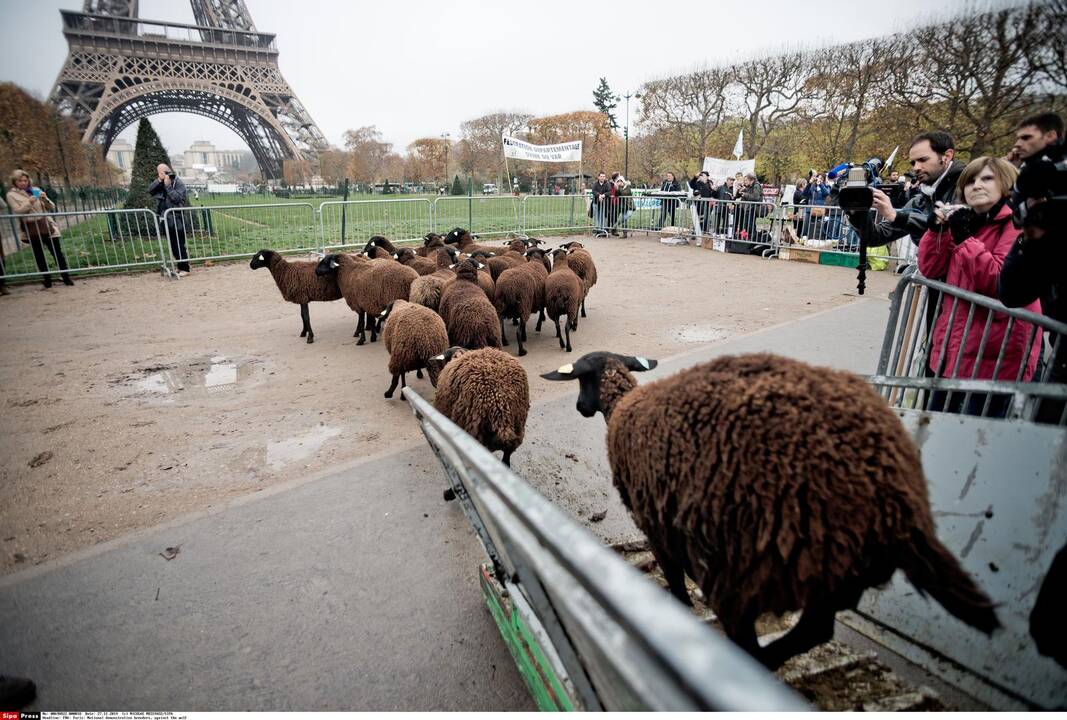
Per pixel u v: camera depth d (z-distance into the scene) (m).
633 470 2.17
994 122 12.41
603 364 3.09
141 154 17.23
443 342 5.39
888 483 1.62
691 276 12.14
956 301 3.10
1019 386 2.29
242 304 9.96
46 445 4.77
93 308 9.59
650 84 26.81
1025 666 2.04
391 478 4.20
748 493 1.72
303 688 2.47
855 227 3.42
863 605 2.61
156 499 3.95
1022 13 11.47
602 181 19.11
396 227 18.70
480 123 50.78
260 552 3.37
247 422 5.23
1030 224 2.21
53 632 2.79
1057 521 1.93
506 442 3.75
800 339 7.28
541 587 1.37
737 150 18.70
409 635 2.75
